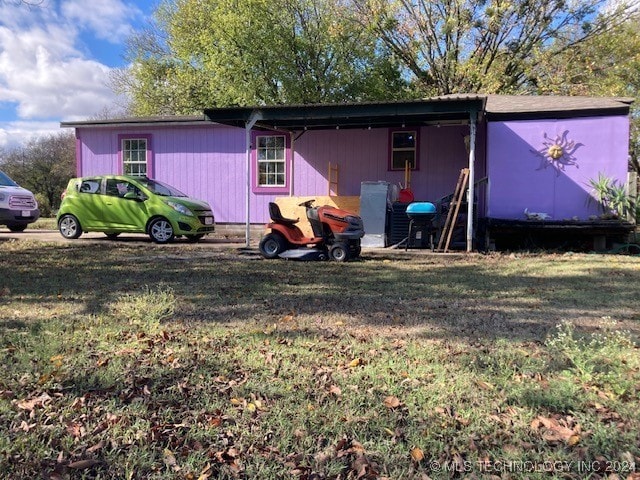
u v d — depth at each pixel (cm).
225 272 780
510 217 1128
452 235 1145
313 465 238
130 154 1496
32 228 1678
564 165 1099
